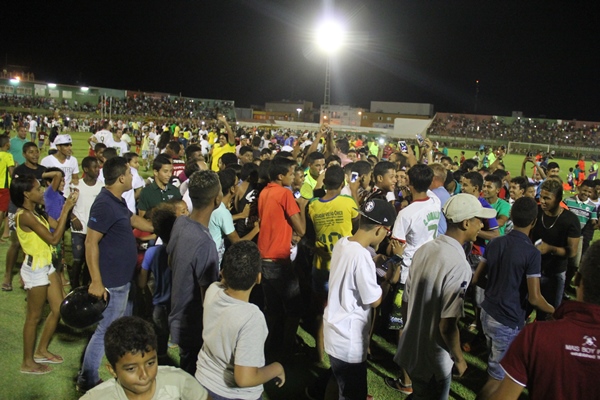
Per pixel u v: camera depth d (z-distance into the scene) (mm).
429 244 3369
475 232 3369
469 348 5477
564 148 52938
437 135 61406
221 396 2729
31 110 52719
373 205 3293
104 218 3818
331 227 4688
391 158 8695
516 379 1977
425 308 3273
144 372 2145
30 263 4336
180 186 7012
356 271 3215
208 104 71688
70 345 5125
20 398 4102
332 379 3713
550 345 1894
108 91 63625
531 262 3561
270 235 4773
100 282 3809
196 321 3545
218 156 10211
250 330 2631
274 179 4895
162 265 4473
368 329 3348
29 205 4223
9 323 5504
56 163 7863
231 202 6414
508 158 43250
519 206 3615
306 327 5914
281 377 2885
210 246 3496
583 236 7078
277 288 4812
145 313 5699
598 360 1820
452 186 6812
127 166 3984
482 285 3988
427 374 3324
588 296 1912
